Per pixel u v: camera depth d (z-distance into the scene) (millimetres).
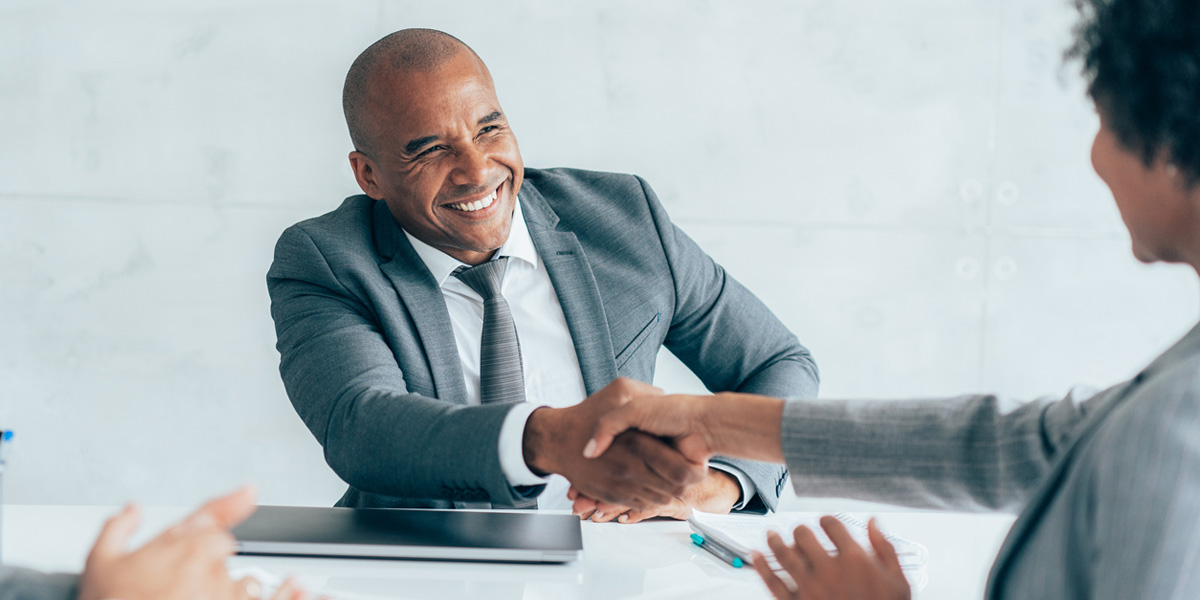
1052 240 2475
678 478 972
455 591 828
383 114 1336
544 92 2311
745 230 2387
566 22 2307
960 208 2447
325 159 2277
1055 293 2488
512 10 2289
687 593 860
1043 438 742
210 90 2236
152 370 2252
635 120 2340
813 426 879
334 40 2258
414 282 1403
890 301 2439
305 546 898
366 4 2258
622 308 1498
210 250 2254
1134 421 518
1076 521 540
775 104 2375
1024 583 564
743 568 950
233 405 2275
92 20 2195
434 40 1370
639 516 1177
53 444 2232
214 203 2250
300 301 1374
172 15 2217
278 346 1398
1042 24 2424
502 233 1412
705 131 2359
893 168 2416
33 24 2180
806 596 692
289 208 2273
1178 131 559
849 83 2391
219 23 2230
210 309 2262
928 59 2408
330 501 2309
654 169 2354
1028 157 2451
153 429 2258
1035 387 2500
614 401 1010
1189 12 555
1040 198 2465
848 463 849
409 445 1103
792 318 2416
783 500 2387
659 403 979
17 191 2199
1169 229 599
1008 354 2488
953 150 2434
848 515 1158
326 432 1230
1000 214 2459
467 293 1459
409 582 846
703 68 2350
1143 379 572
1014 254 2473
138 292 2242
